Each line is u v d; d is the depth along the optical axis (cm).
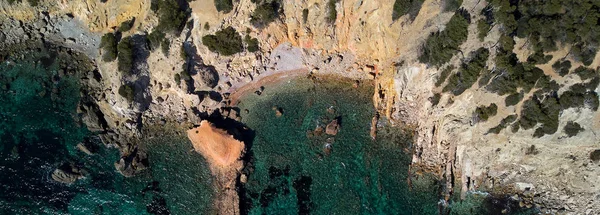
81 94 6931
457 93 6247
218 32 6675
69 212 6412
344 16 6662
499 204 6334
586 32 5631
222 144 6575
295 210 6500
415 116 6706
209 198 6544
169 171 6688
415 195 6488
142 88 6762
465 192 6412
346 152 6712
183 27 6650
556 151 6156
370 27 6612
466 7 6041
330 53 6931
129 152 6712
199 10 6619
